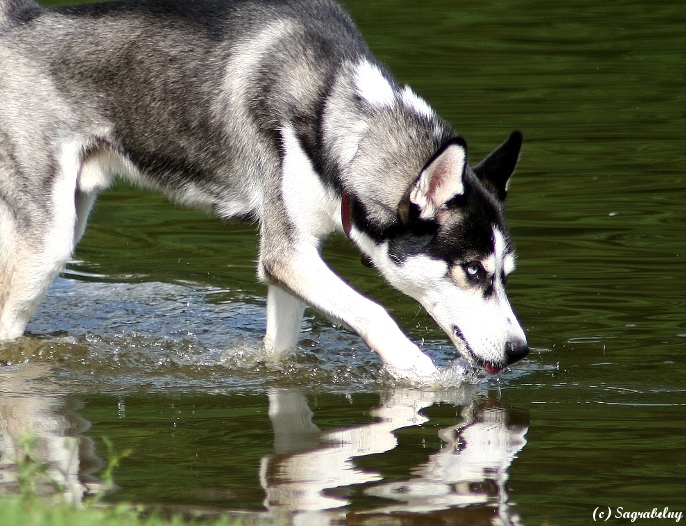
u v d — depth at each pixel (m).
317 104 12.02
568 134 21.59
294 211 12.12
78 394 11.64
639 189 18.70
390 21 30.70
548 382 11.80
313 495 8.76
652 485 8.97
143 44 12.79
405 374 11.89
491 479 9.09
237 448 9.88
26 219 12.93
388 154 11.79
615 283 14.89
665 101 23.59
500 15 31.41
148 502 8.63
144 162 13.08
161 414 10.93
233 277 16.38
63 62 12.81
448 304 11.68
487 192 11.64
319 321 14.70
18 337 13.44
